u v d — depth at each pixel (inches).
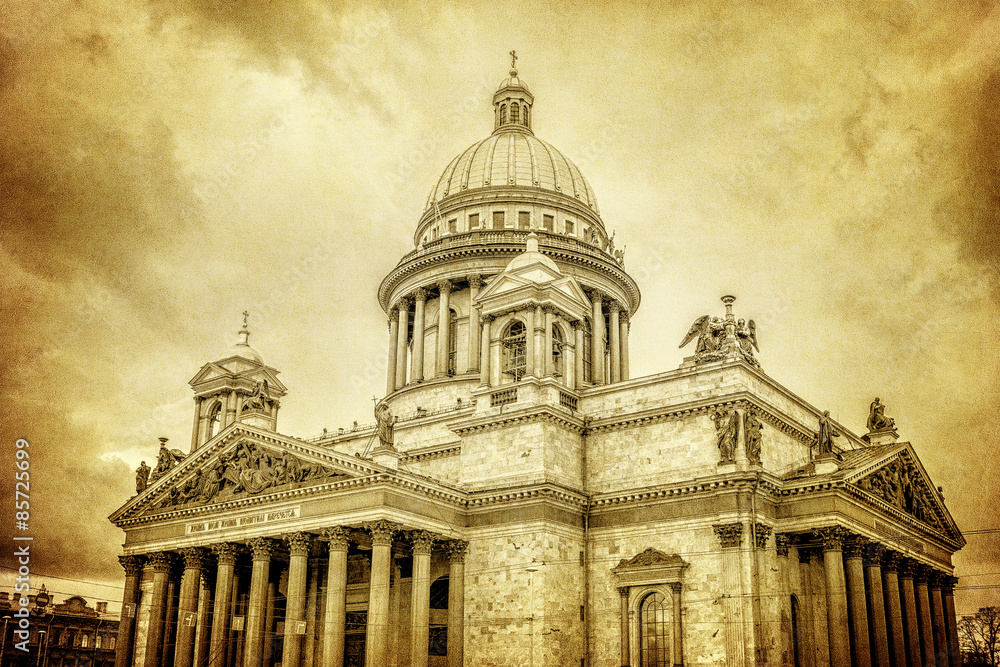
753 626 2394.2
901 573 2893.7
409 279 3988.7
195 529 2979.8
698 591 2516.0
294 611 2625.5
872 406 2967.5
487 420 2854.3
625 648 2586.1
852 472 2551.7
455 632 2677.2
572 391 2950.3
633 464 2783.0
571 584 2682.1
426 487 2645.2
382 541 2513.5
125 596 3122.5
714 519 2536.9
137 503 3164.4
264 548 2787.9
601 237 4195.4
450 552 2753.4
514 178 4148.6
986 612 3260.3
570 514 2746.1
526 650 2532.0
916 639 2829.7
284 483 2778.1
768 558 2524.6
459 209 4111.7
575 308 3097.9
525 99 4503.0
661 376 2824.8
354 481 2586.1
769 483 2536.9
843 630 2438.5
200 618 3036.4
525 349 3095.5
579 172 4357.8
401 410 3727.9
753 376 2746.1
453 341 3868.1
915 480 3006.9
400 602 2893.7
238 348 3624.5
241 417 2989.7
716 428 2640.3
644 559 2605.8
